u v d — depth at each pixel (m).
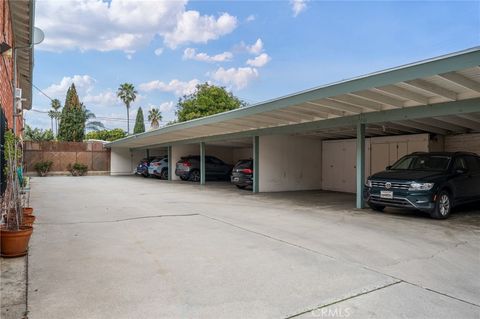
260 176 15.48
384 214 9.48
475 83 6.84
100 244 6.10
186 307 3.58
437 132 12.93
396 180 8.93
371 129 12.67
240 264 4.99
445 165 9.45
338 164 16.42
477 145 12.51
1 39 7.25
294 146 16.55
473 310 3.54
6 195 7.62
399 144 13.84
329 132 14.20
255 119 11.81
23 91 16.80
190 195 14.15
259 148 15.42
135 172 29.09
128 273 4.59
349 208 10.61
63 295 3.87
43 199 12.48
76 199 12.55
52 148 27.69
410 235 6.90
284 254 5.52
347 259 5.28
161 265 4.93
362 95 8.09
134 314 3.42
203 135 18.05
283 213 9.63
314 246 6.03
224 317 3.36
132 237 6.65
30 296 3.83
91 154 28.98
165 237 6.66
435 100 8.25
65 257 5.30
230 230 7.34
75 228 7.46
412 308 3.57
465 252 5.69
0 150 6.36
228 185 19.08
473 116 9.65
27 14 9.36
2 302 3.67
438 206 8.59
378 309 3.55
